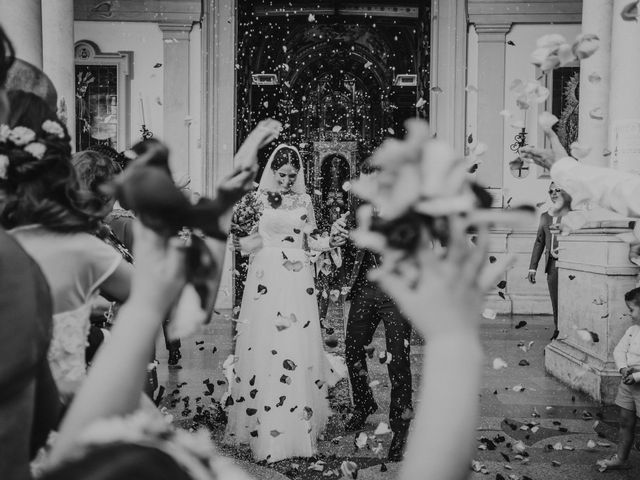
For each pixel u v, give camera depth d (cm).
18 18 504
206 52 1169
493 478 354
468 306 58
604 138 641
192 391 539
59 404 101
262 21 1873
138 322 73
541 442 421
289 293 403
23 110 135
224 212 75
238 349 418
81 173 269
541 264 1089
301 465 374
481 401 518
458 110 1152
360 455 393
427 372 58
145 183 70
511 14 1144
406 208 56
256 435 380
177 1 1161
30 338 75
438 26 1155
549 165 207
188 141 1174
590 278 553
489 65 1148
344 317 1017
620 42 570
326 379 449
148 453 53
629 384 367
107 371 72
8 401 73
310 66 2280
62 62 686
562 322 625
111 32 1168
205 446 60
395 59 2203
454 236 57
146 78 1172
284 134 2069
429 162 57
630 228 522
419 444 56
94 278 147
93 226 151
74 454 56
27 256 81
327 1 1662
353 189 60
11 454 72
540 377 609
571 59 151
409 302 58
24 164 132
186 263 74
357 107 2300
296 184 455
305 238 438
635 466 377
